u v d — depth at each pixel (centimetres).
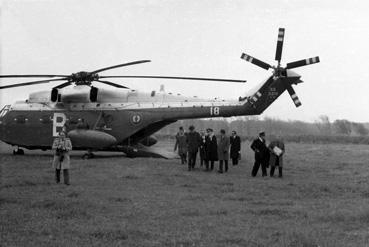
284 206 1088
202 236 776
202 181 1563
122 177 1600
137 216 937
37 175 1616
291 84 2202
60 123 2566
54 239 739
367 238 769
